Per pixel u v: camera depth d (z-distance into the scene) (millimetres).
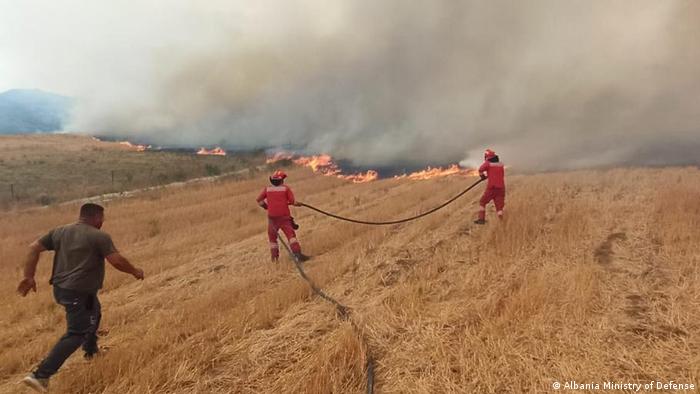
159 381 4113
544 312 4633
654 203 9875
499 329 4426
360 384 3838
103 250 4273
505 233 8047
